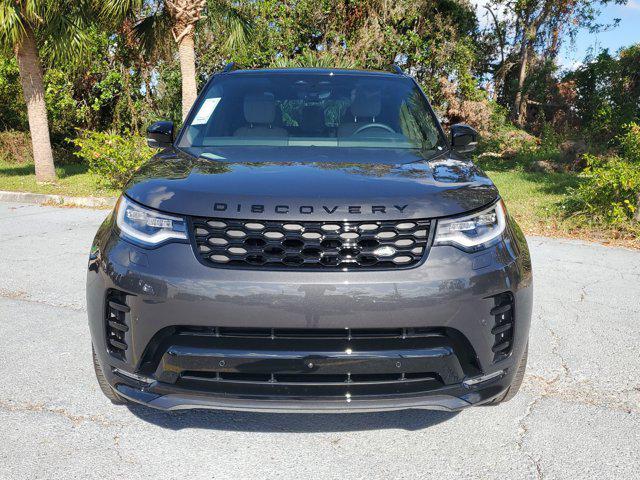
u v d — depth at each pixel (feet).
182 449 8.29
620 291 15.97
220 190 7.65
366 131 10.85
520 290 7.82
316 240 7.22
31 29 35.40
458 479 7.68
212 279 7.11
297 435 8.70
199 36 52.70
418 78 59.47
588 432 8.84
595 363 11.29
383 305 7.05
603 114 57.98
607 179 23.82
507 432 8.82
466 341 7.41
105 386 9.15
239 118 11.17
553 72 78.43
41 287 15.66
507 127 61.98
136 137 35.04
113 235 7.95
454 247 7.47
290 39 55.62
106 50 53.42
